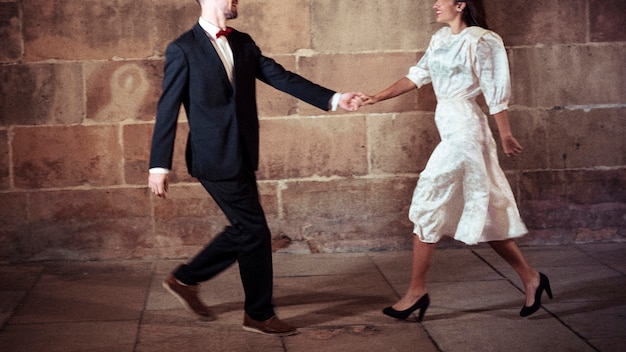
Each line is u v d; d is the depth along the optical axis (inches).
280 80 167.2
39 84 222.1
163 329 171.2
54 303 190.1
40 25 220.7
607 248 231.0
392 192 231.5
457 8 169.9
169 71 157.2
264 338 164.7
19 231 225.3
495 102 167.2
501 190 169.9
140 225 227.6
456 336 163.3
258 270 163.3
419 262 171.2
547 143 233.5
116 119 224.5
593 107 233.1
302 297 192.9
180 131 226.1
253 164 161.2
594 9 231.0
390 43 227.9
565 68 231.9
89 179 225.5
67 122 223.6
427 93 229.0
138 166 226.2
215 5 159.5
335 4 225.9
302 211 231.0
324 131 228.7
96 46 222.4
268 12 225.1
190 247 229.0
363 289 198.5
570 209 235.5
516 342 158.9
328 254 231.3
